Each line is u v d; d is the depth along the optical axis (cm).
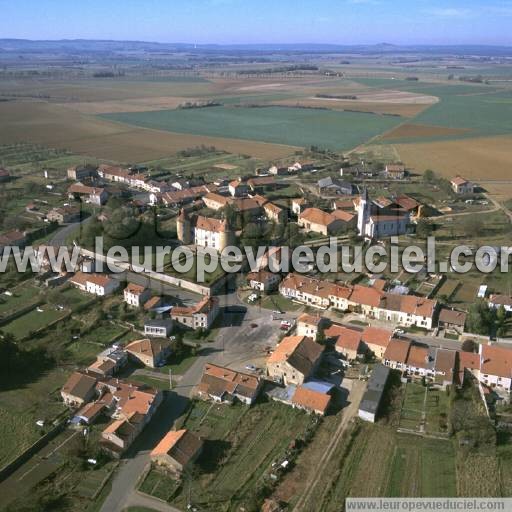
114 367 17375
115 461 13900
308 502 12569
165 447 13712
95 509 12488
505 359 16588
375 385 16150
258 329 19912
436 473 13325
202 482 13162
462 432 14188
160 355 18012
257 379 16275
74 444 14250
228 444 14400
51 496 12838
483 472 13288
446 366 16662
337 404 15838
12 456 14075
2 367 17362
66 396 16088
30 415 15550
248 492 12862
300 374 16462
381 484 13038
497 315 19738
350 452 14038
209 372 16700
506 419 15038
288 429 14888
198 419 15338
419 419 15150
